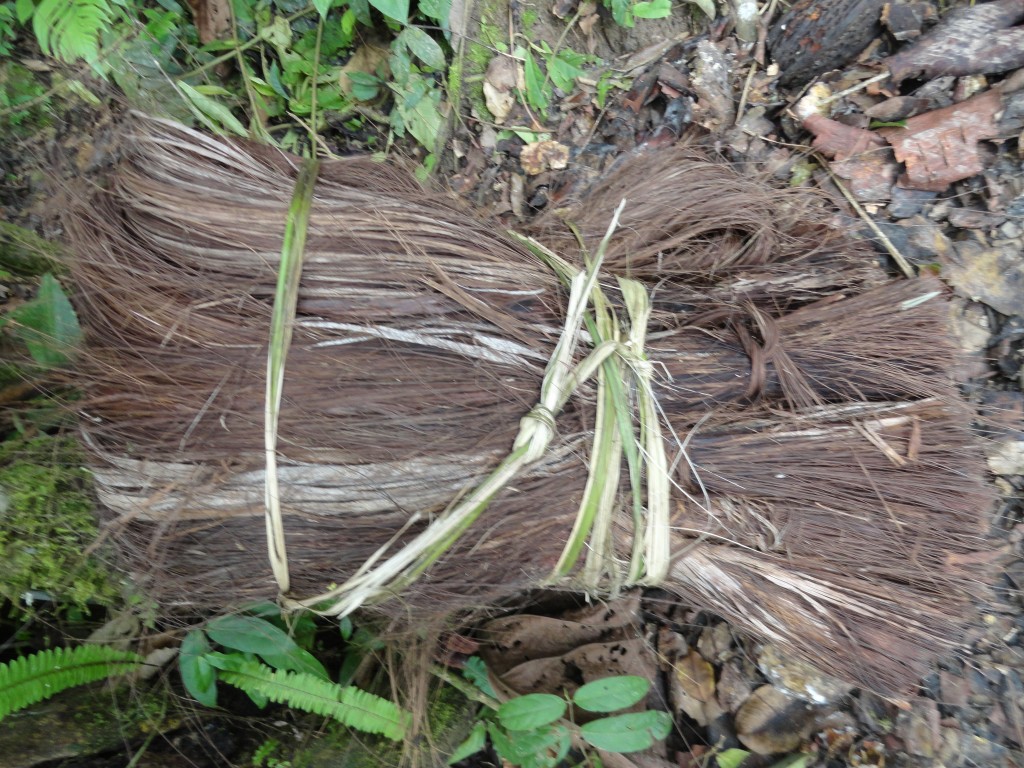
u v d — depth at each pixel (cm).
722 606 63
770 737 76
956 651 77
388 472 53
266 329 54
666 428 57
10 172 84
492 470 53
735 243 73
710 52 83
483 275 57
